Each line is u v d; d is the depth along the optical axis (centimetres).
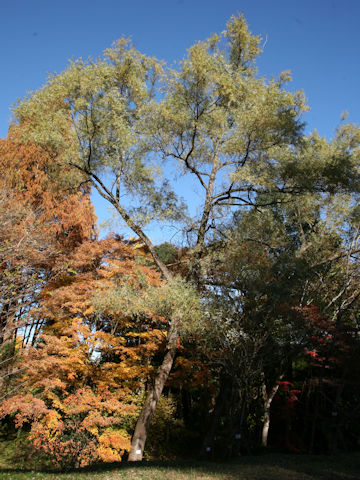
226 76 1262
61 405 1352
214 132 1274
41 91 1324
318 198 1449
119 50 1374
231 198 1430
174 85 1332
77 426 1288
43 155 1747
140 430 1238
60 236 1931
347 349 1381
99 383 1448
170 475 801
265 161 1342
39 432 1320
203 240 1394
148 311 1218
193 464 999
